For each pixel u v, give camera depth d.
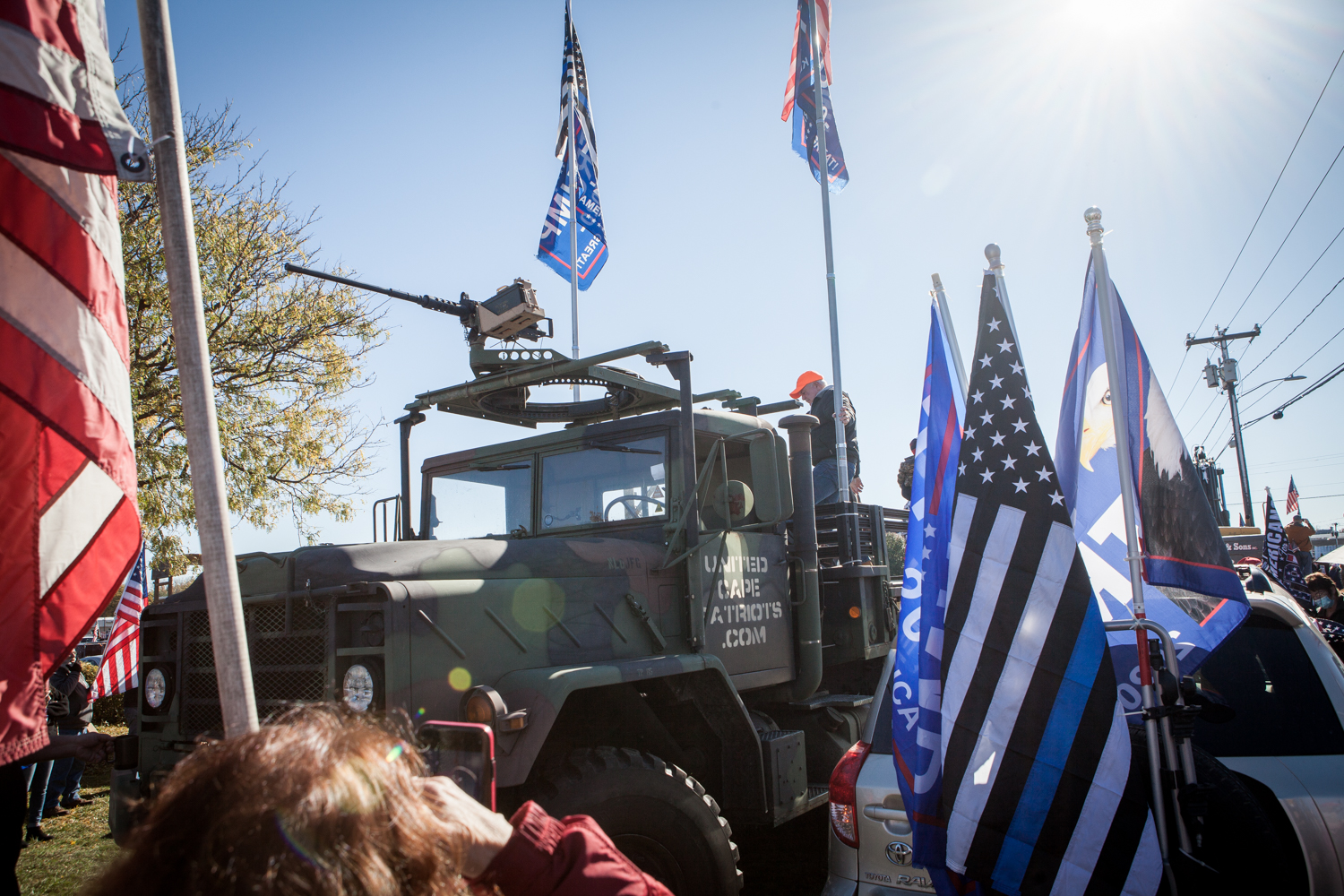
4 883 2.25
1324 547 31.16
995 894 2.61
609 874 1.09
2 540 1.87
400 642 3.07
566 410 5.51
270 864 0.74
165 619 3.76
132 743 3.70
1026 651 2.59
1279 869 2.50
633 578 4.07
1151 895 2.36
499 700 3.08
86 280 2.04
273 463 12.37
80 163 1.86
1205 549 2.87
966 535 2.76
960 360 3.40
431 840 0.88
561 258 10.26
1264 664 3.26
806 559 5.07
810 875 4.70
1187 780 2.49
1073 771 2.46
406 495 5.30
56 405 1.96
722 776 4.15
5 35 1.80
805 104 9.91
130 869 0.79
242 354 12.12
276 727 0.88
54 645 1.92
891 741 3.30
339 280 4.81
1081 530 3.25
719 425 4.71
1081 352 3.29
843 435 6.79
